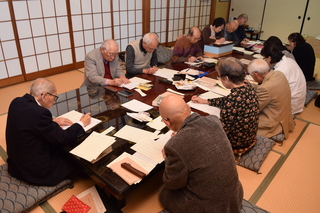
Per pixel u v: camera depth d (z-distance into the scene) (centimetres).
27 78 388
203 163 120
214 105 206
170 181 131
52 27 392
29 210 157
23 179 165
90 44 456
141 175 134
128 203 166
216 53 361
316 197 183
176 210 143
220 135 124
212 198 126
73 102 207
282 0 647
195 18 661
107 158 147
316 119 296
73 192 172
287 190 188
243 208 151
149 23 542
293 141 249
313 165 217
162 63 377
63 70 430
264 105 226
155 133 170
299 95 279
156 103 206
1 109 300
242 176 200
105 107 200
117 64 276
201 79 262
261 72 223
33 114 149
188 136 120
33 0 358
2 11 333
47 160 161
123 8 485
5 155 212
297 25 645
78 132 160
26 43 370
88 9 430
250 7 705
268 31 697
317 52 594
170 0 569
